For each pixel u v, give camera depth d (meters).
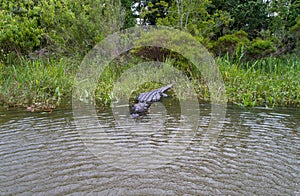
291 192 2.43
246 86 6.75
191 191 2.43
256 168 2.85
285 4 13.56
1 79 7.13
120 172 2.77
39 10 9.29
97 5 9.21
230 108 5.38
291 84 6.75
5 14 9.16
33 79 6.79
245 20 13.76
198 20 10.73
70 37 9.20
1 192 2.41
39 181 2.59
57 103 5.73
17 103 5.64
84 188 2.48
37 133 3.87
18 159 3.04
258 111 5.13
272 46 10.07
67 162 2.98
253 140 3.63
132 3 13.05
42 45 9.70
